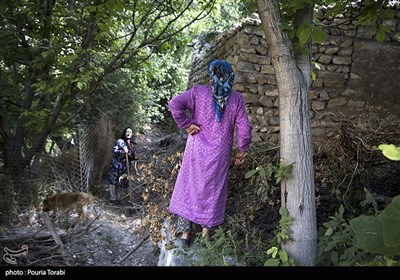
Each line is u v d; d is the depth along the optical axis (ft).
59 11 20.84
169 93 44.11
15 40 20.83
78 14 20.84
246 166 11.37
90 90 21.65
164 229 11.24
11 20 20.44
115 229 17.47
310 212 8.05
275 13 8.12
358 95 18.49
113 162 23.75
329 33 18.84
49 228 13.91
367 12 11.97
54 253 13.67
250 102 18.25
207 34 26.09
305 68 8.43
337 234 8.16
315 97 18.52
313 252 8.02
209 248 8.34
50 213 17.44
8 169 19.79
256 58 18.54
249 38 18.48
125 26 25.07
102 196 24.02
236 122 9.30
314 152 13.38
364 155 11.98
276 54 8.18
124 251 15.35
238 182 11.37
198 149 9.20
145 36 21.20
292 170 8.07
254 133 18.07
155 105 43.11
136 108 36.22
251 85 18.38
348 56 18.76
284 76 8.14
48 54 19.74
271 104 18.39
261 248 9.65
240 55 18.44
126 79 35.19
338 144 12.03
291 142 8.11
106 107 32.37
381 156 12.65
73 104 26.73
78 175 21.54
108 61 23.12
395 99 18.19
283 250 7.61
